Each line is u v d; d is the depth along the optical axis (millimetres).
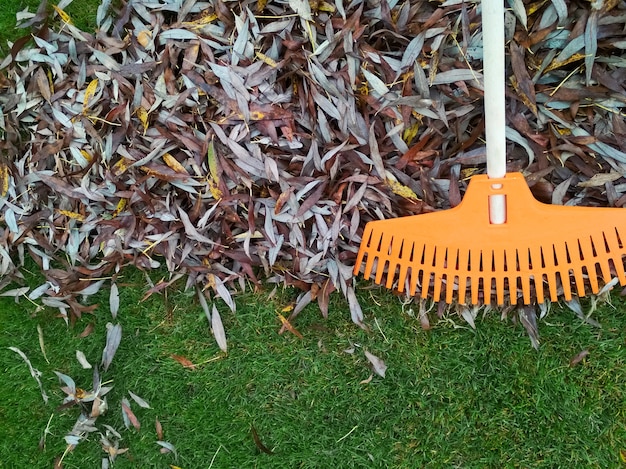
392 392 1210
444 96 1098
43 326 1267
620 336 1165
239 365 1240
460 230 1058
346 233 1169
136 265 1219
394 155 1141
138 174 1169
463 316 1182
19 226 1218
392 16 1097
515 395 1184
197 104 1123
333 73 1086
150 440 1243
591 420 1166
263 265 1182
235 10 1124
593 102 1074
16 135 1206
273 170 1104
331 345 1225
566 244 1058
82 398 1224
